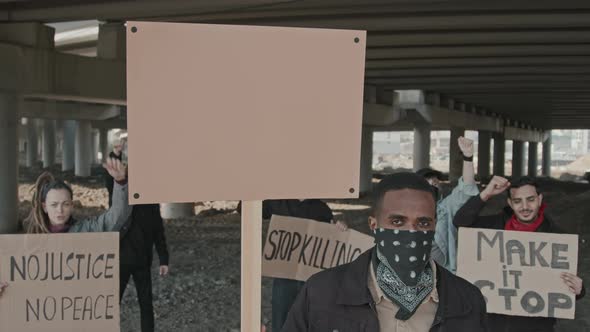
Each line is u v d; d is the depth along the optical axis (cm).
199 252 1380
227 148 228
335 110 236
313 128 234
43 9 1611
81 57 1794
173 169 224
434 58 2073
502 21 1431
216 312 861
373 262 246
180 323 809
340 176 237
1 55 1622
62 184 473
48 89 1714
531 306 443
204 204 2556
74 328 423
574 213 2209
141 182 222
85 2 1534
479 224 478
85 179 4119
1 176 1731
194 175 226
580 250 1386
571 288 438
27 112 4097
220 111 227
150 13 1466
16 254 415
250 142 229
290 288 610
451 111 3522
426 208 238
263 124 230
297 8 1418
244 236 239
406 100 3161
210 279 1060
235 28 226
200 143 226
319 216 610
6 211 1744
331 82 235
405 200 237
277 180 232
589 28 1596
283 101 231
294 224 573
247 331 242
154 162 223
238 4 1330
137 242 580
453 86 2859
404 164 9838
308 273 571
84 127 4494
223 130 227
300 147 233
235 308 880
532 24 1445
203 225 1922
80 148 4500
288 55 231
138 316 834
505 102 3884
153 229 602
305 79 232
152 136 222
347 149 237
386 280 239
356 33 236
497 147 5794
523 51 1841
